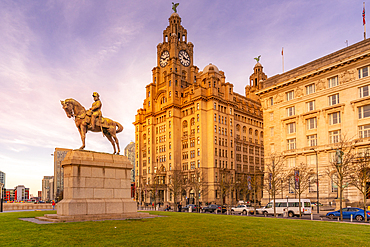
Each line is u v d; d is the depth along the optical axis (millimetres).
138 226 21734
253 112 135000
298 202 46656
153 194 112625
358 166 47125
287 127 73688
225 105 118312
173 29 131125
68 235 17484
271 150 77250
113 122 31250
